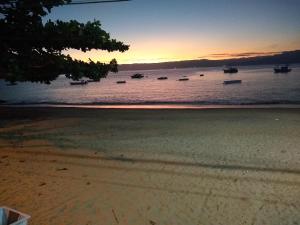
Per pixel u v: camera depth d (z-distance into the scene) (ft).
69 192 25.16
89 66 39.96
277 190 24.03
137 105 106.22
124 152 36.91
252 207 21.39
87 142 43.01
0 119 69.77
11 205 22.95
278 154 33.58
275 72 429.79
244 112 67.72
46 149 39.86
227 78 369.71
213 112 69.87
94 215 21.04
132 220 20.20
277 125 50.42
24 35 36.96
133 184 26.55
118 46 39.52
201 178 27.37
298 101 100.48
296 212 20.38
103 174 29.35
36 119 68.49
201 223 19.53
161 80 428.56
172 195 23.98
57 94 210.59
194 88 214.48
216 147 37.63
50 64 39.22
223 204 22.07
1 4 37.60
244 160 31.99
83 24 38.19
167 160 33.04
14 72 35.29
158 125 55.01
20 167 32.37
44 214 21.38
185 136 44.42
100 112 77.20
